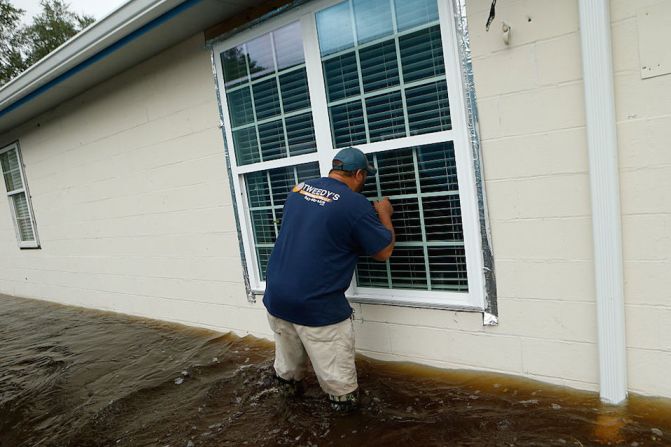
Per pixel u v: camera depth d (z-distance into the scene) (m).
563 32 2.05
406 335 2.82
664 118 1.89
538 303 2.32
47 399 3.14
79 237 5.33
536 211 2.25
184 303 4.23
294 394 2.71
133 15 3.14
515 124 2.24
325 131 2.89
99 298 5.32
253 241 3.58
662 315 2.01
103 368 3.57
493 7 2.11
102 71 4.03
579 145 2.10
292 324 2.43
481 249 2.43
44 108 5.12
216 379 3.08
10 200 6.65
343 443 2.19
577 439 1.97
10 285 7.29
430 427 2.20
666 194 1.93
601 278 2.06
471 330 2.56
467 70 2.31
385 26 2.58
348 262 2.35
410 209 2.72
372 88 2.69
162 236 4.24
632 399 2.13
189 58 3.57
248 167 3.39
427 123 2.54
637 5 1.88
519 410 2.24
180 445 2.36
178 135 3.83
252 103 3.30
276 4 2.95
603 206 2.01
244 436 2.37
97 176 4.78
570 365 2.28
